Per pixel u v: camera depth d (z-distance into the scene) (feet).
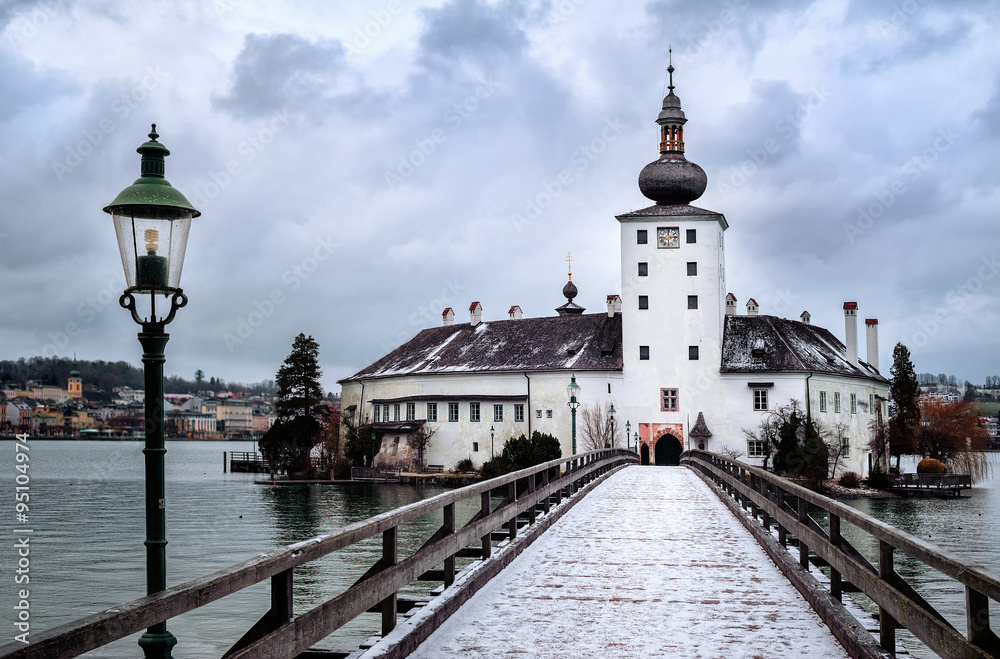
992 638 21.86
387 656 30.68
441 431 313.32
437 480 301.63
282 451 340.39
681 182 296.10
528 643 34.99
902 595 27.78
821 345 310.65
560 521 77.10
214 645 95.30
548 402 299.79
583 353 302.66
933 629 24.72
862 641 31.68
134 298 29.89
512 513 58.65
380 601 33.50
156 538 28.40
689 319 289.53
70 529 191.93
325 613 27.61
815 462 268.00
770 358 285.23
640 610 41.01
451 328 347.15
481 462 306.76
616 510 86.89
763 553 58.08
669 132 303.68
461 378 314.14
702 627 37.76
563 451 296.51
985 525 214.48
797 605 42.11
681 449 287.48
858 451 305.73
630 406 291.38
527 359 308.81
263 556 24.31
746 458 282.77
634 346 292.40
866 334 338.13
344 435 346.74
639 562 54.44
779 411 280.72
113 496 273.95
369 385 348.79
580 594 44.62
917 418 348.18
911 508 250.37
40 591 126.62
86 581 133.28
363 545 152.46
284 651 24.97
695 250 290.35
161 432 29.04
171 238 30.04
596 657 33.12
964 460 330.34
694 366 288.51
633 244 293.84
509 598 43.65
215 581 21.53
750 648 34.37
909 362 355.15
